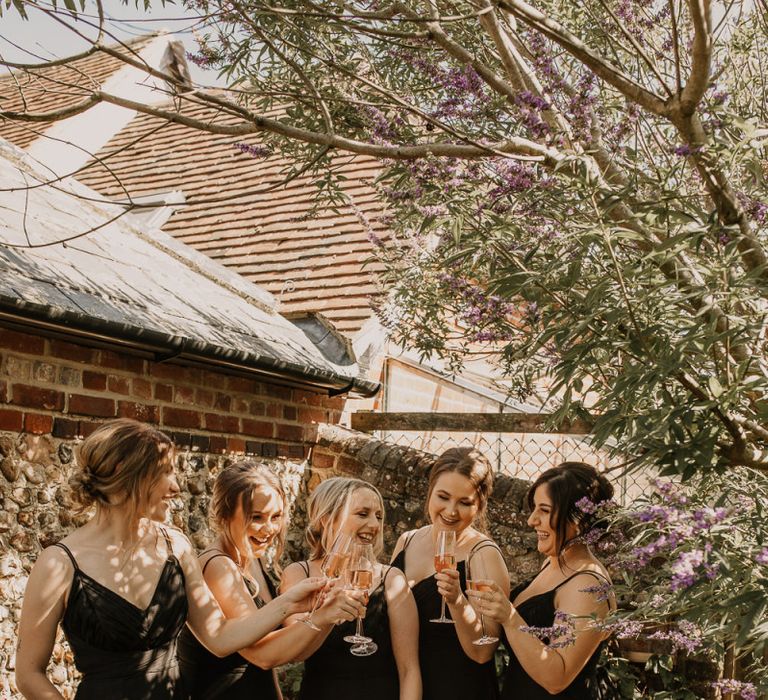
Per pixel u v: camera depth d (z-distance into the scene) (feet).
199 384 17.92
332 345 21.66
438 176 10.37
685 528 7.90
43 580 8.97
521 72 11.69
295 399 20.62
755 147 9.23
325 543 11.59
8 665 14.05
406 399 25.26
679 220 9.39
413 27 13.05
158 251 20.79
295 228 27.22
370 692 10.80
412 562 12.34
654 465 9.06
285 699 17.92
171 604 9.54
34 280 14.15
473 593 10.61
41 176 18.75
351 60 13.66
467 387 27.50
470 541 12.21
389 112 12.01
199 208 30.07
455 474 12.02
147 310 16.12
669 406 8.97
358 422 21.98
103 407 15.80
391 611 11.21
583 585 10.91
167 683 9.41
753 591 8.09
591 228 9.30
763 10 13.70
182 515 17.46
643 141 13.84
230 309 20.01
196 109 36.83
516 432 19.99
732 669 16.21
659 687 16.75
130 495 9.39
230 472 11.46
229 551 11.30
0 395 14.05
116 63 37.70
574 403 9.54
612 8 13.42
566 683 10.69
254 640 9.95
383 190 12.28
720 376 9.41
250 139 33.09
